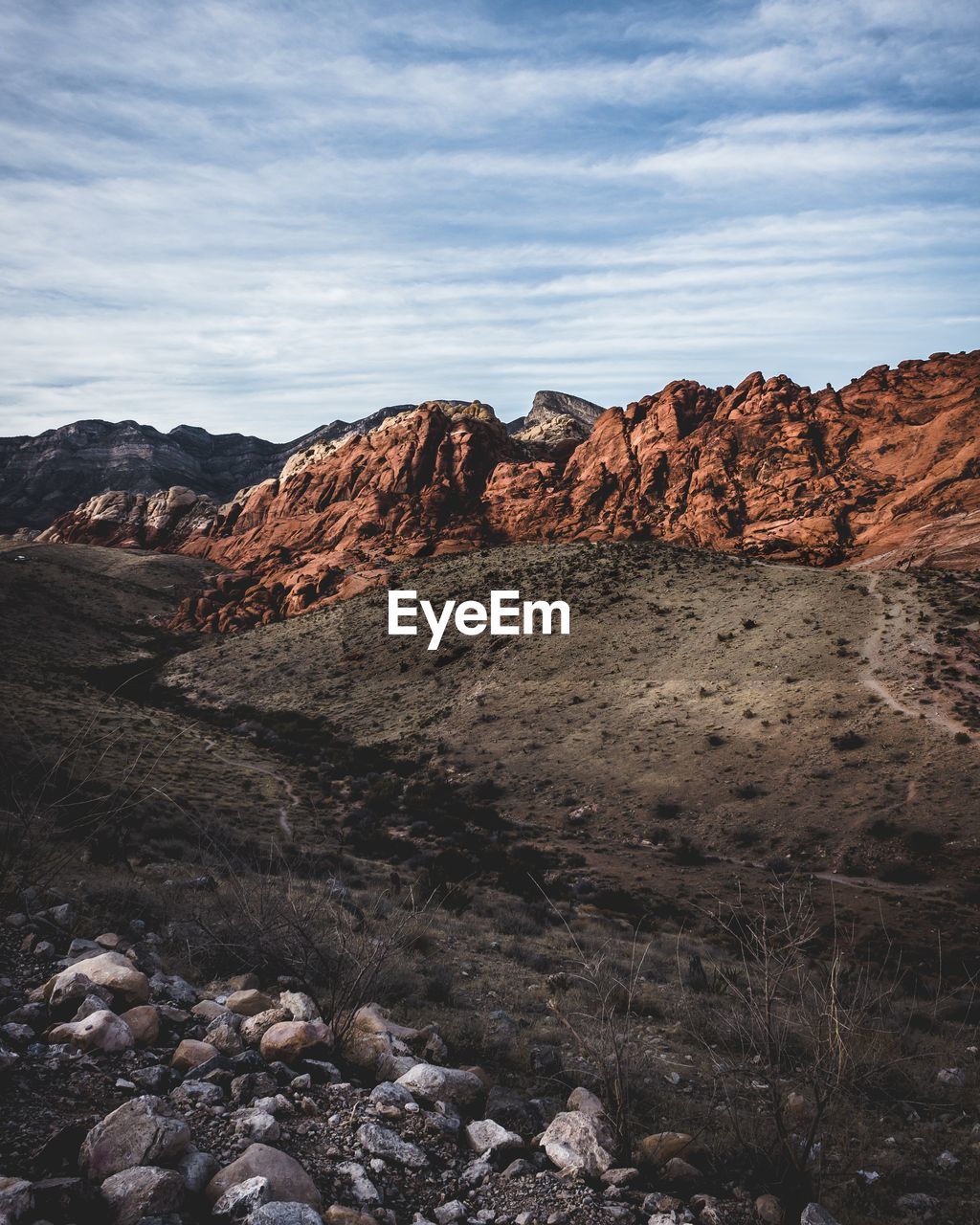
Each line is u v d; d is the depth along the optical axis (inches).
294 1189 112.7
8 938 203.5
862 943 907.4
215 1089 142.0
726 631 2469.2
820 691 1930.4
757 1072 232.1
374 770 2080.5
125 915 283.0
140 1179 101.0
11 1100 123.3
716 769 1723.7
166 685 3233.3
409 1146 136.9
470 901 761.0
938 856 1258.6
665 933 828.6
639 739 1963.6
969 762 1496.1
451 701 2532.0
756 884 1210.6
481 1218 122.2
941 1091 255.9
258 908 261.3
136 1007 171.9
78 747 206.7
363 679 2930.6
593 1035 281.4
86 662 3442.4
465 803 1728.6
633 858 1395.2
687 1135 168.2
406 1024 251.3
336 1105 150.6
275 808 1485.0
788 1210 141.9
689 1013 317.4
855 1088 230.8
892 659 2006.6
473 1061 229.8
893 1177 180.9
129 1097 134.3
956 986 637.3
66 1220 95.3
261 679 3125.0
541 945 544.4
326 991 239.6
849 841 1350.9
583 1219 124.4
